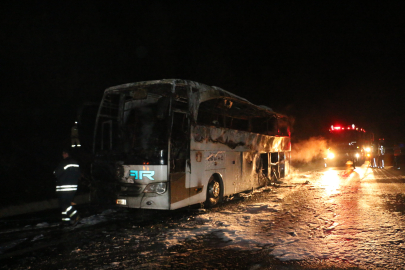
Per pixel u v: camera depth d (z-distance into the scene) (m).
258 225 7.02
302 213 8.23
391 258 4.93
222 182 9.88
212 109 9.62
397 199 10.13
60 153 12.34
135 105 8.41
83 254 5.25
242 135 11.48
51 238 6.16
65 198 6.98
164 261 4.89
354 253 5.17
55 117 12.93
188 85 8.28
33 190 10.23
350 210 8.50
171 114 7.70
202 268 4.61
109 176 7.95
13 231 6.66
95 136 8.49
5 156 10.95
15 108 11.81
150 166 7.49
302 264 4.73
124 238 6.10
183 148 8.05
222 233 6.39
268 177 14.09
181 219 7.67
